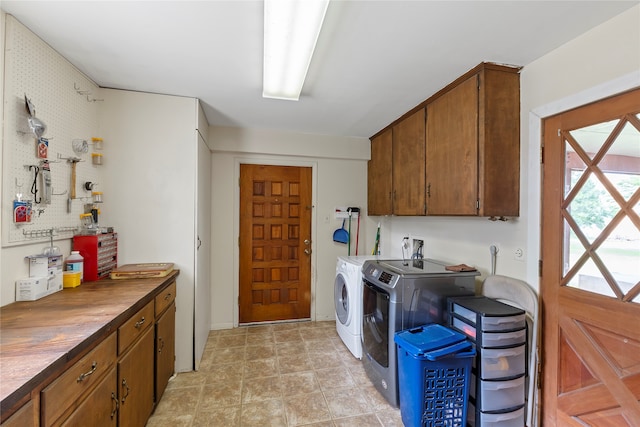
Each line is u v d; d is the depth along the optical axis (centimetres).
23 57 137
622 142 132
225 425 171
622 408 130
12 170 131
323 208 349
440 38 147
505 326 158
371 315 220
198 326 235
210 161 308
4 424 70
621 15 128
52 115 157
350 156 343
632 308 127
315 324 333
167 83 202
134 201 214
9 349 91
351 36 145
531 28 139
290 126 303
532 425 161
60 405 89
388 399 190
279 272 338
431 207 222
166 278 191
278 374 226
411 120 252
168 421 173
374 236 366
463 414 158
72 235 177
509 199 177
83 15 130
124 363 134
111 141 209
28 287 138
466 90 185
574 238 151
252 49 158
